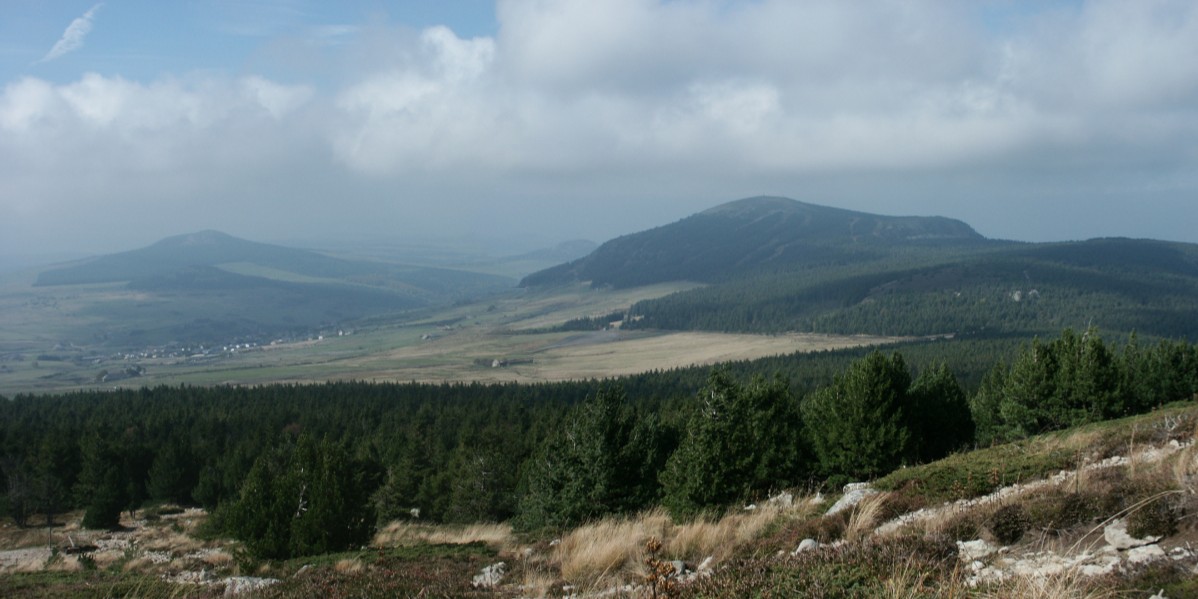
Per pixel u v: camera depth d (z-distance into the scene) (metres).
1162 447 13.80
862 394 27.53
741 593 8.83
